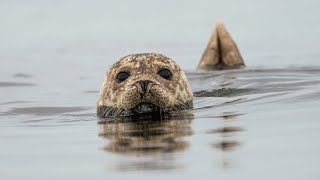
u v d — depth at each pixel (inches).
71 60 3026.6
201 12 4084.6
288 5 4111.7
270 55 2864.2
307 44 3129.9
